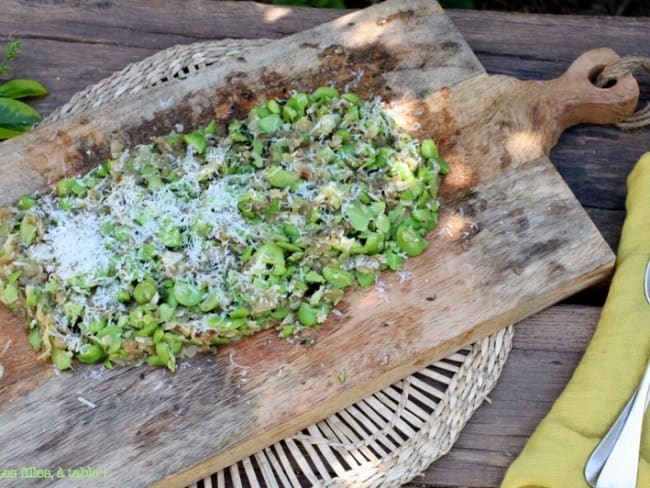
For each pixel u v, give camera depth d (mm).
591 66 466
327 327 389
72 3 518
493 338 404
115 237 393
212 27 514
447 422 382
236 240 385
